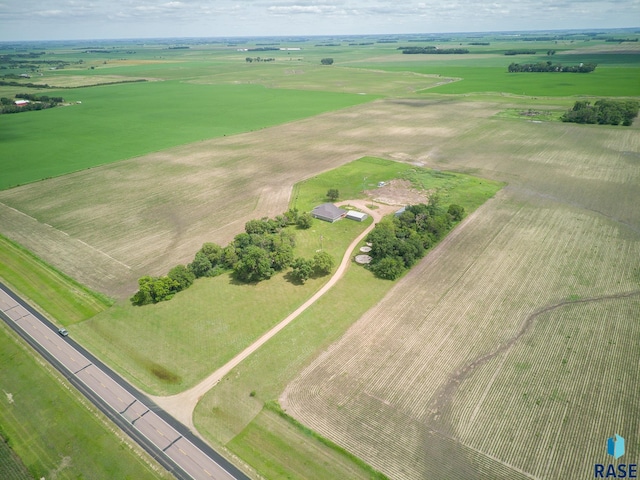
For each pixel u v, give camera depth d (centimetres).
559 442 4812
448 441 4875
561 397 5372
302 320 6931
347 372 5869
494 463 4619
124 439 5056
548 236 9269
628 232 9300
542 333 6456
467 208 10806
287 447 4894
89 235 9962
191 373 5969
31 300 7719
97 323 7062
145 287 7412
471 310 7031
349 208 11075
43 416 5409
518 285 7631
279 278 8169
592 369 5769
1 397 5712
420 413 5231
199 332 6750
